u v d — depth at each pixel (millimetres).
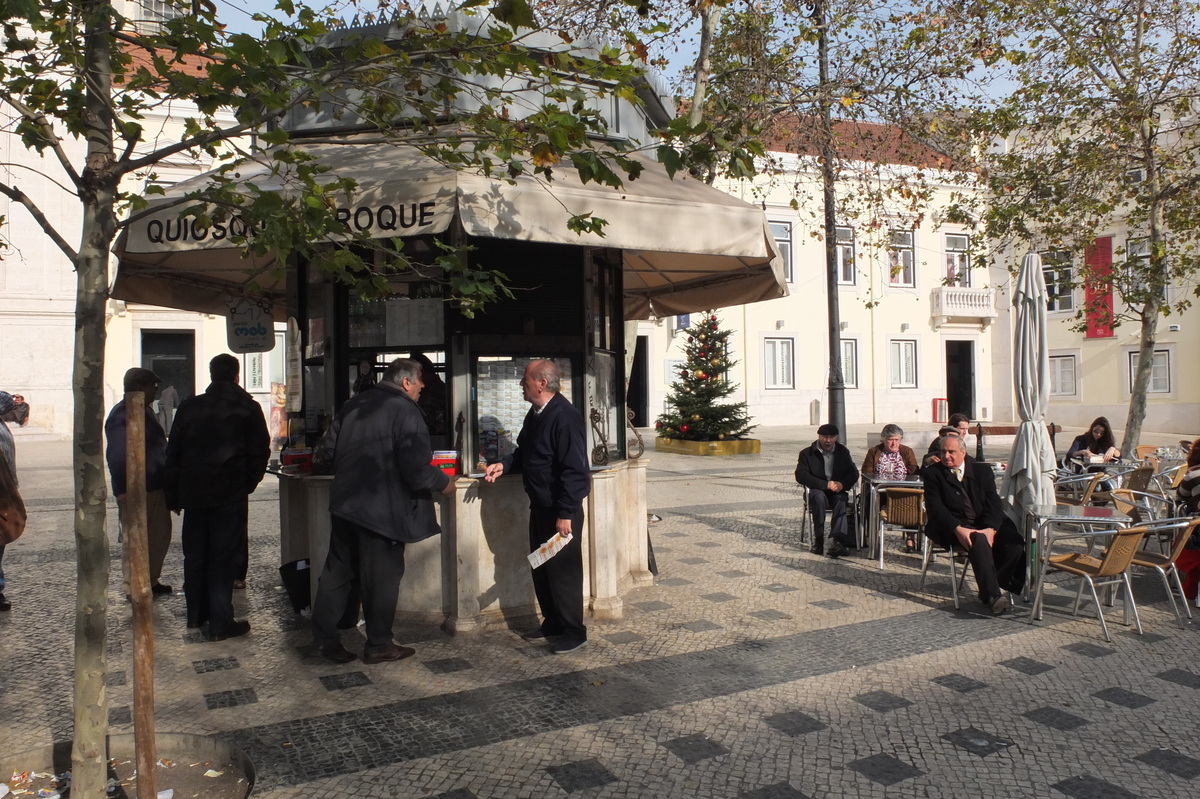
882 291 31844
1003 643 5488
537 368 5277
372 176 4805
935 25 8977
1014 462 7359
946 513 6375
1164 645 5441
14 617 5973
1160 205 13406
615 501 6152
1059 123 13578
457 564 5547
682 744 3914
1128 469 10031
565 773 3619
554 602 5230
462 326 5617
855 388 31641
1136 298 13336
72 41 3336
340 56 5676
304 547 6629
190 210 3467
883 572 7562
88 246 3105
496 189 4641
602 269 6496
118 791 3449
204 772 3635
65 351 23438
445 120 5801
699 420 20141
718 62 9438
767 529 9727
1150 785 3547
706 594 6711
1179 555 6449
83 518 3100
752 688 4633
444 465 5480
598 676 4801
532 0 7496
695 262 7355
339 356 6016
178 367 25109
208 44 3307
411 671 4875
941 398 32906
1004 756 3814
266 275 7605
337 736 3977
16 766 3578
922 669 4961
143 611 3031
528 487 5273
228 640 5500
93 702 3129
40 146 3582
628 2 5004
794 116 9711
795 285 30594
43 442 22297
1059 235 13914
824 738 3992
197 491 5422
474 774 3600
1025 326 7371
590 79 4996
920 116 9875
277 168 3723
